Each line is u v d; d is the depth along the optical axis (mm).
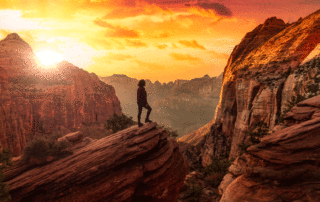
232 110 74250
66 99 112000
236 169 15945
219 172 25094
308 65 42594
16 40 112750
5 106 53625
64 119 106500
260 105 52875
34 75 108000
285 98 46062
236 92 67812
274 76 54531
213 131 80000
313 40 54281
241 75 68375
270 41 72062
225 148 69562
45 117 98188
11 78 97062
